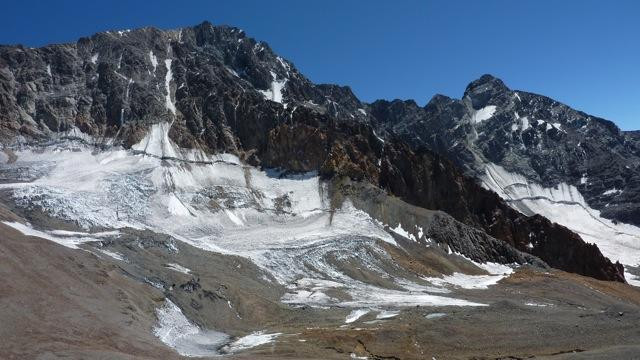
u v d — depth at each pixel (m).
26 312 38.94
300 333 55.03
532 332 53.22
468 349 51.12
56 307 41.66
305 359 45.19
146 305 52.41
